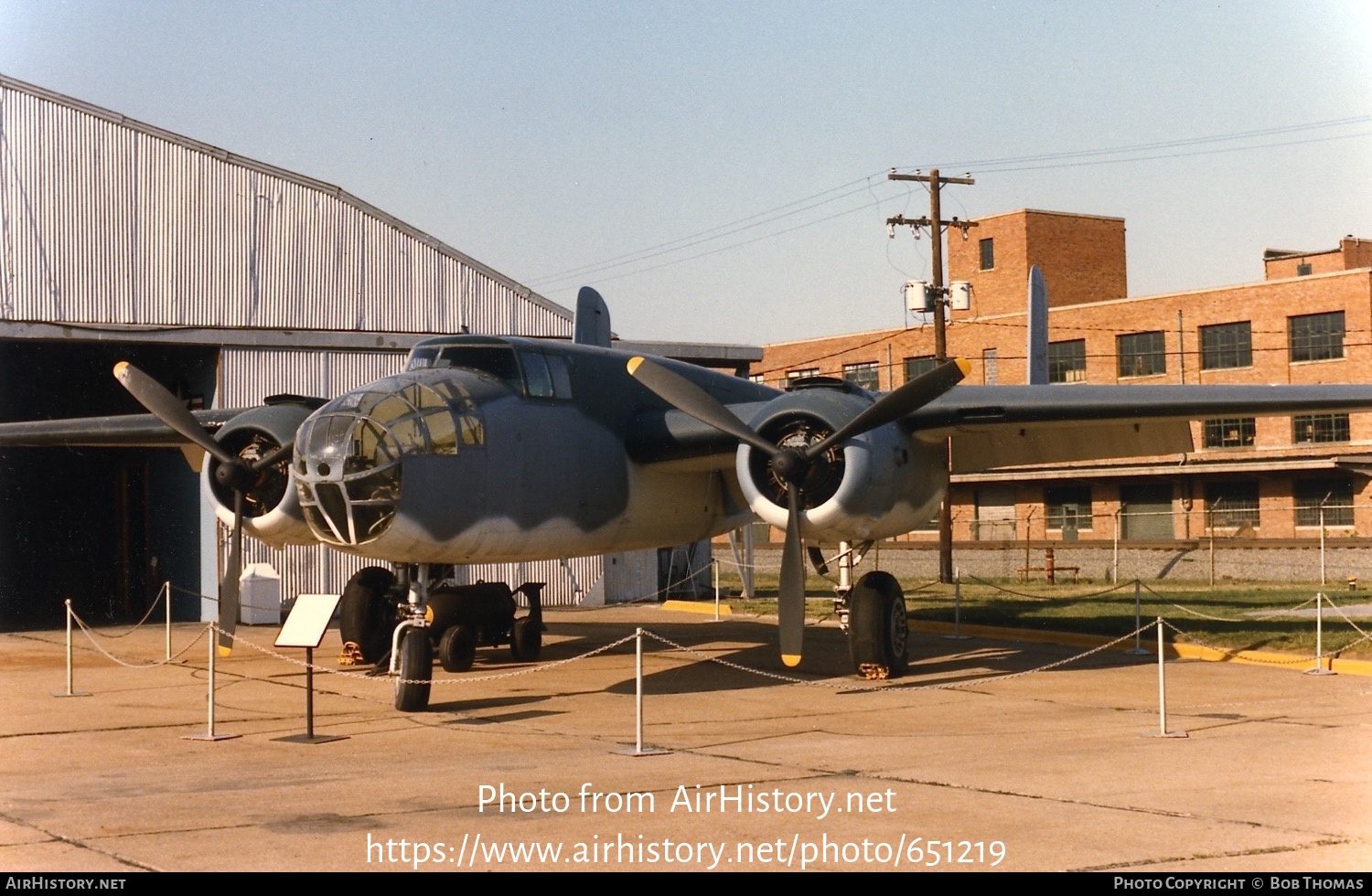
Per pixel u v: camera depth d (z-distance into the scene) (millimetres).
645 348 31062
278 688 15953
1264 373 44375
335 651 20641
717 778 9719
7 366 29828
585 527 15789
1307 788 9188
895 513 15484
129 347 27922
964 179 35500
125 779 9953
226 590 15789
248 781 9820
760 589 35875
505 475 14523
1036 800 8805
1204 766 10078
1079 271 57438
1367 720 12625
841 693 14992
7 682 16641
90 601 31406
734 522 19234
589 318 21500
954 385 14195
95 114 25281
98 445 20531
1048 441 17250
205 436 16047
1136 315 47938
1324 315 43094
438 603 17109
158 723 13031
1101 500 46531
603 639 21688
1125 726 12312
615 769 10180
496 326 29281
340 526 13695
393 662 14492
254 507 16422
